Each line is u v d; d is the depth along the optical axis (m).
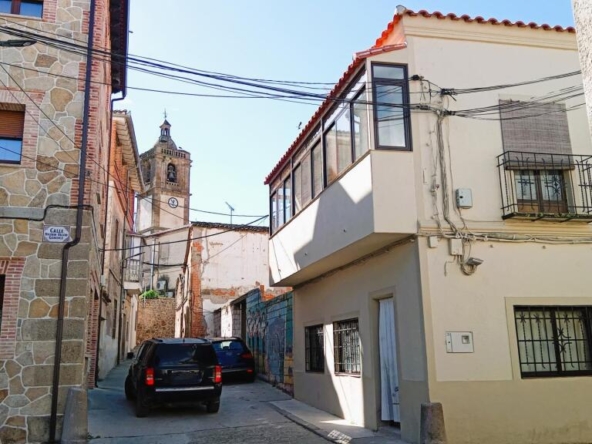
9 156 10.53
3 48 10.67
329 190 11.23
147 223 69.12
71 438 9.30
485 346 8.90
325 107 11.73
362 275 11.19
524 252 9.44
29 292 9.91
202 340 13.02
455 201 9.33
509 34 10.24
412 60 9.77
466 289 9.05
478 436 8.54
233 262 29.94
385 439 9.48
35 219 10.19
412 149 9.40
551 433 8.80
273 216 16.30
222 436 10.19
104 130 14.16
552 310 9.44
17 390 9.52
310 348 14.60
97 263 13.35
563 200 9.87
